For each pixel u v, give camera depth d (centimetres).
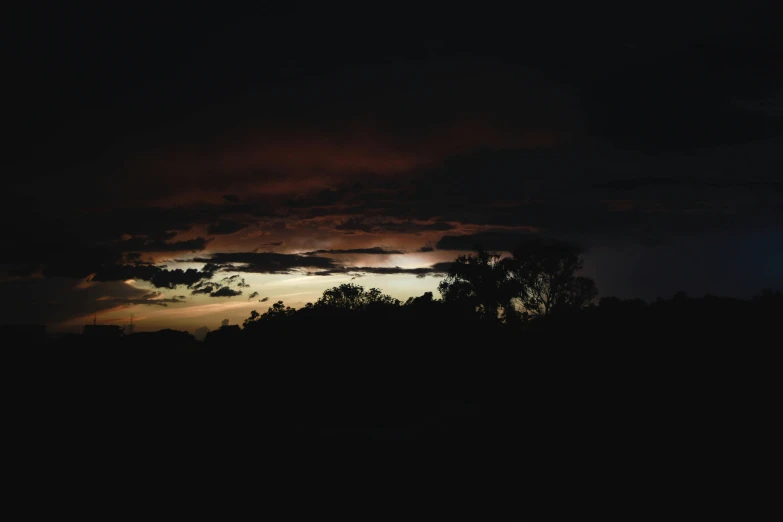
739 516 1258
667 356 2520
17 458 1770
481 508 1352
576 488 1456
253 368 2958
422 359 3034
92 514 1344
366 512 1349
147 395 2638
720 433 1788
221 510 1370
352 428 2166
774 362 2298
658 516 1273
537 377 2761
